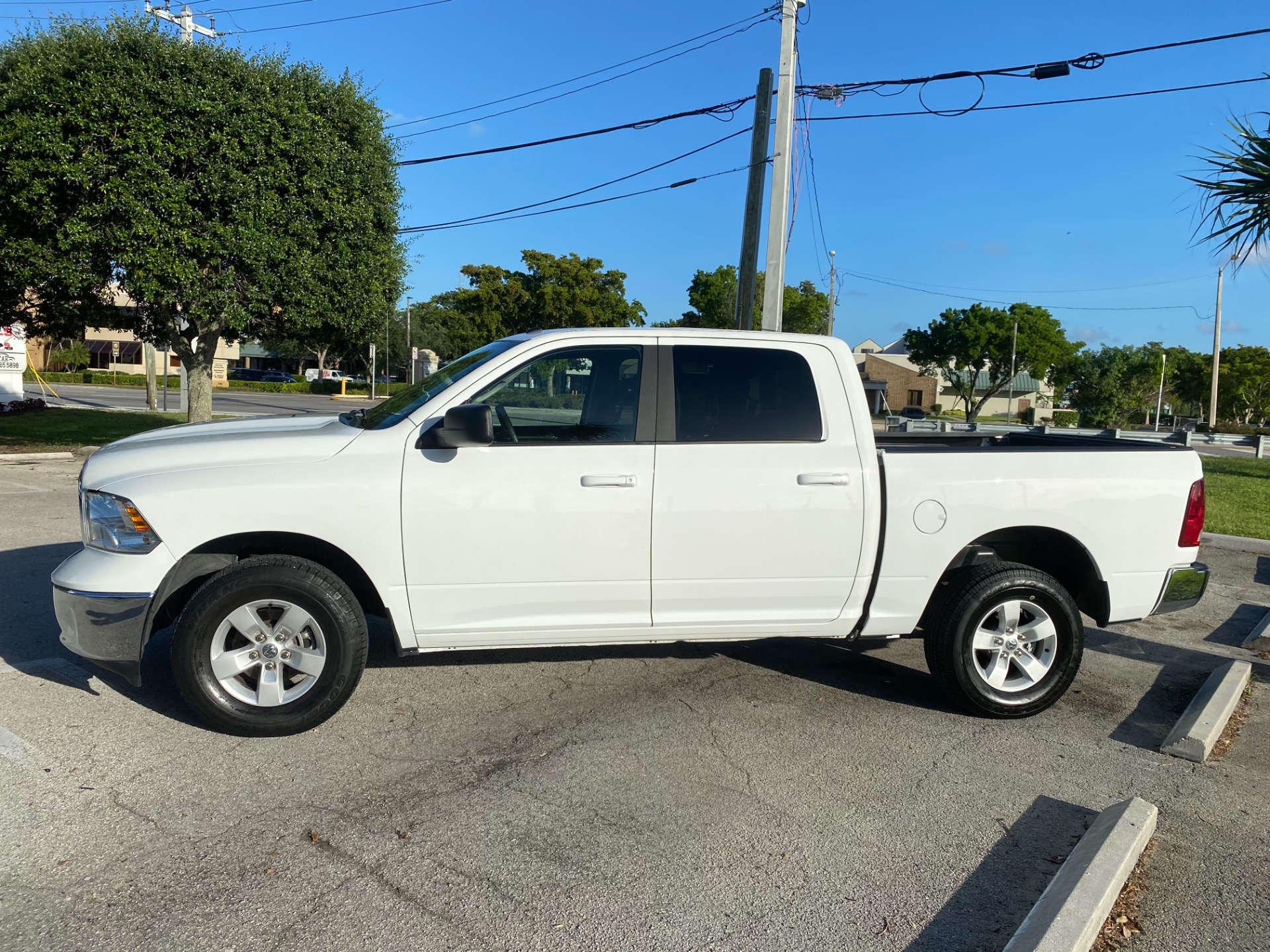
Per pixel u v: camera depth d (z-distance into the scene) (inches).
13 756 149.2
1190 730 168.7
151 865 118.8
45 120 498.3
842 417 178.2
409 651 169.3
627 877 119.4
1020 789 149.6
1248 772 159.6
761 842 129.6
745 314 558.3
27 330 669.3
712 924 109.9
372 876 117.6
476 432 154.5
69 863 118.6
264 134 550.6
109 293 623.5
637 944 105.5
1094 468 184.5
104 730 160.7
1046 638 181.0
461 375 171.9
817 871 122.3
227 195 539.2
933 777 152.8
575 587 168.9
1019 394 3105.3
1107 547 184.2
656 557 169.9
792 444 175.2
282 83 572.7
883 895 117.3
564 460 166.2
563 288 1820.9
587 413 170.9
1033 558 200.4
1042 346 2297.0
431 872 119.0
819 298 1989.4
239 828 129.0
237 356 3262.8
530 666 203.8
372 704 178.4
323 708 160.1
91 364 2859.3
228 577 155.6
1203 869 125.9
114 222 525.7
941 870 123.8
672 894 115.7
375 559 160.9
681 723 173.2
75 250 520.4
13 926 105.2
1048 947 100.9
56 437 703.1
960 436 240.8
